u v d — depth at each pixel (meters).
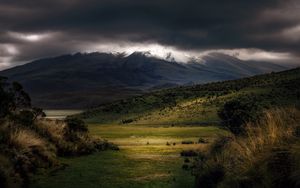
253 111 16.72
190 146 28.95
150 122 84.56
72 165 17.38
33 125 20.52
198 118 78.00
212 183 10.77
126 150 25.98
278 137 8.87
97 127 74.44
